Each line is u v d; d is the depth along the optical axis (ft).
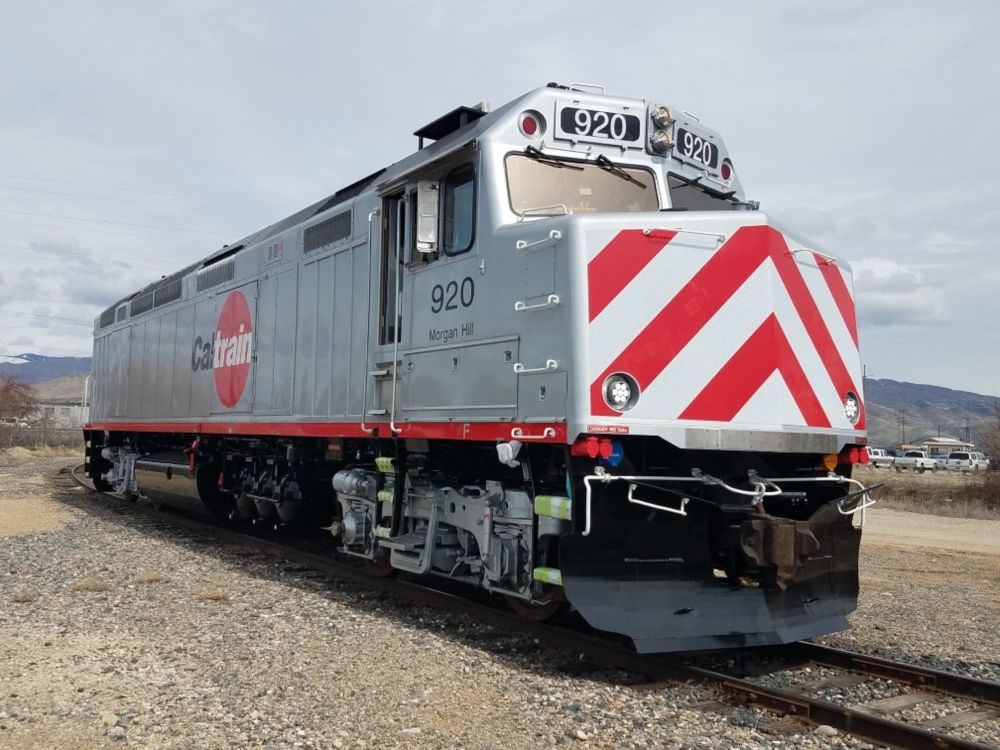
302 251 31.94
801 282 20.97
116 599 25.23
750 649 21.25
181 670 18.30
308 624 22.29
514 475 21.79
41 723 15.21
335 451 30.22
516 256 20.18
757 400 19.47
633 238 18.79
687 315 19.01
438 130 27.43
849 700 17.24
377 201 26.76
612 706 16.34
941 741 13.82
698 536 19.74
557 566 20.24
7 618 22.94
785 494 19.43
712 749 14.23
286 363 32.48
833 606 21.07
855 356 22.63
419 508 24.70
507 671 18.52
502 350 20.44
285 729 14.92
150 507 51.16
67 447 167.32
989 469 105.29
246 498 38.96
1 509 49.70
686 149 24.36
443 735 14.76
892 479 131.54
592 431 17.78
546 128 22.13
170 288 47.06
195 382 42.01
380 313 25.90
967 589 32.09
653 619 18.51
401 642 20.58
